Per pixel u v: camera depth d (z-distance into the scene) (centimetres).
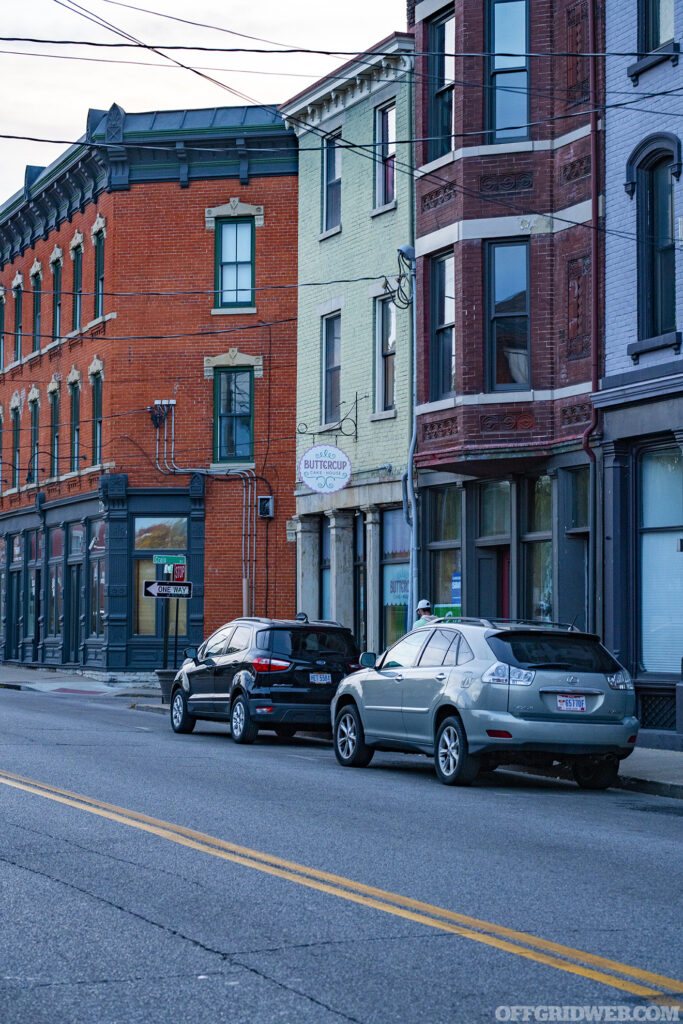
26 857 937
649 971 656
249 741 1878
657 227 1922
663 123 1894
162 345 3281
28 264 4069
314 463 2423
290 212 3209
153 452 3281
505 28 2159
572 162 2081
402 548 2555
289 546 3172
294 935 723
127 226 3325
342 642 1927
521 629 1420
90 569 3559
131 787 1306
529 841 1055
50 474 3847
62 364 3753
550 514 2111
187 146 3253
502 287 2153
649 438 1911
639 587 1931
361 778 1479
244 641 1927
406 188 2550
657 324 1916
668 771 1536
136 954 681
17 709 2428
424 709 1476
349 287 2741
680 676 1850
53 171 3691
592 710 1392
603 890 858
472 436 2130
